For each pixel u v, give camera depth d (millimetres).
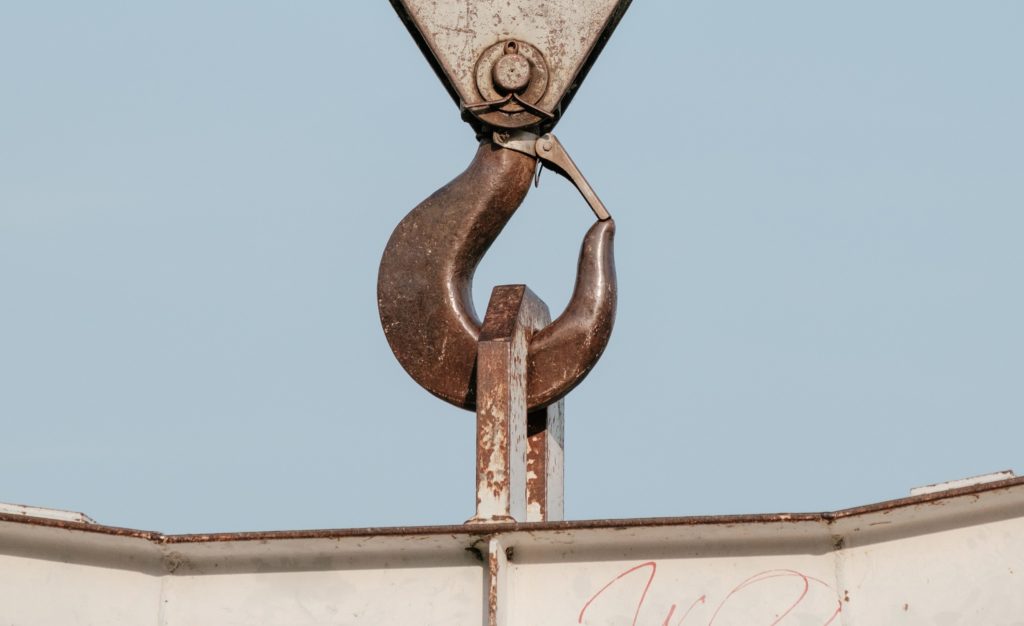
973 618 8102
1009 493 7992
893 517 8164
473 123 10156
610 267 9820
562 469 10125
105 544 8750
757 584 8328
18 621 8789
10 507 8859
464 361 9766
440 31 10062
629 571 8430
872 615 8211
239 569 8719
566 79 9945
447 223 9969
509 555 8516
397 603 8570
